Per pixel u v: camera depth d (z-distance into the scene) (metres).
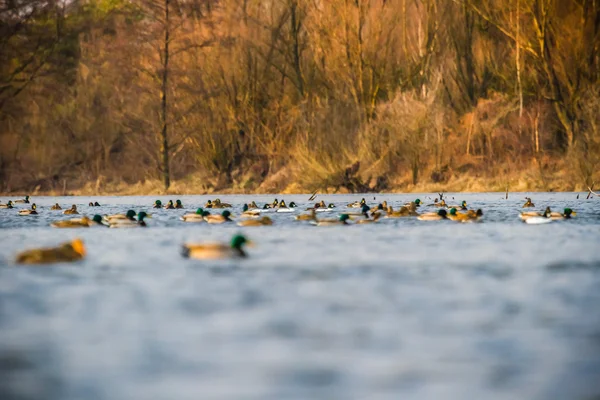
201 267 24.31
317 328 15.99
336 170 72.69
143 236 34.41
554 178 72.25
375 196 67.19
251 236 33.88
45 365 13.55
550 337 15.22
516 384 12.55
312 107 78.69
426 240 31.89
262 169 81.62
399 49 80.94
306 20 81.62
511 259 26.11
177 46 81.88
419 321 16.59
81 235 35.41
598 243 30.73
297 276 22.56
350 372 13.13
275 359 13.87
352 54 78.12
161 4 80.25
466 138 74.50
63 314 17.33
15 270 23.75
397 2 79.62
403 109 72.25
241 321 16.61
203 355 14.08
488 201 59.28
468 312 17.44
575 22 75.38
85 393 12.14
